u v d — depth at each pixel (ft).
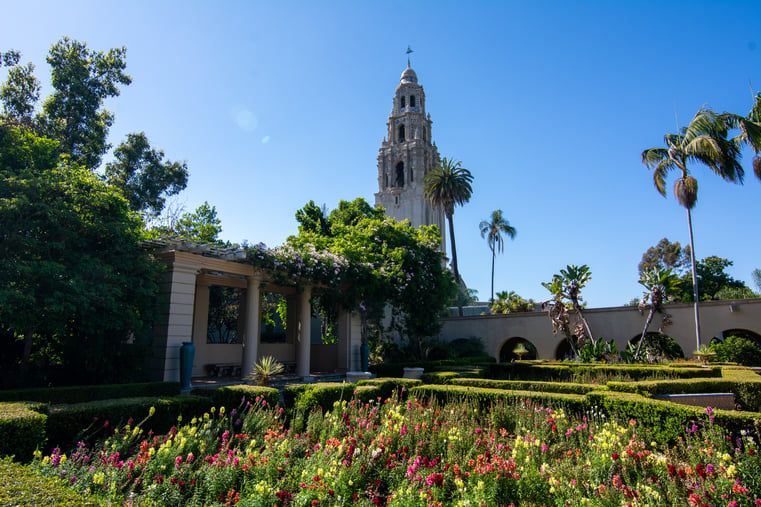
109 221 32.86
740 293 111.65
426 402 30.01
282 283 49.26
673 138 75.36
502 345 96.58
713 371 46.44
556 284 83.05
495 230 165.78
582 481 15.21
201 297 54.44
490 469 14.78
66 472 13.47
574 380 49.80
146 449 16.66
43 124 55.11
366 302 61.77
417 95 210.59
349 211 85.61
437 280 75.72
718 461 14.94
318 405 27.91
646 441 21.52
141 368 36.42
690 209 72.49
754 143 64.49
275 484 14.67
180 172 71.67
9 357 33.68
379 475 15.84
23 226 28.07
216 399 27.84
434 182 132.16
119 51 61.98
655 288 74.95
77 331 32.89
